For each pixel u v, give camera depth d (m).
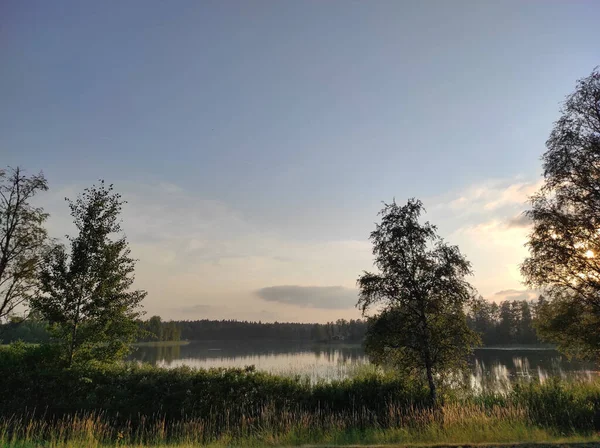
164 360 54.28
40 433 11.27
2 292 18.53
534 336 79.56
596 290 20.02
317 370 31.92
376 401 16.72
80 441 10.91
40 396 14.64
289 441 12.05
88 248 17.17
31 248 19.36
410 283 17.89
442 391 17.33
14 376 15.22
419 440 11.10
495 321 83.38
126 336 17.88
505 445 9.39
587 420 14.38
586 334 19.84
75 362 16.95
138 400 15.26
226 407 15.62
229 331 181.00
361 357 60.06
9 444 9.96
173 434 13.57
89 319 17.14
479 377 28.75
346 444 11.06
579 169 20.20
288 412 15.51
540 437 10.85
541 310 22.41
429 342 17.64
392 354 18.38
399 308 18.27
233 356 65.50
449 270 17.59
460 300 17.48
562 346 21.67
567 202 20.77
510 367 37.47
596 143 19.80
